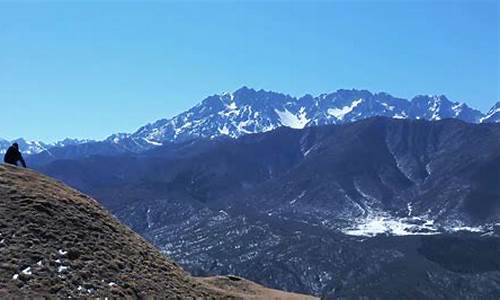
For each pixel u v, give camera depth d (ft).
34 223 155.22
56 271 141.38
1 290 127.95
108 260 157.17
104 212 185.37
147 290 154.40
